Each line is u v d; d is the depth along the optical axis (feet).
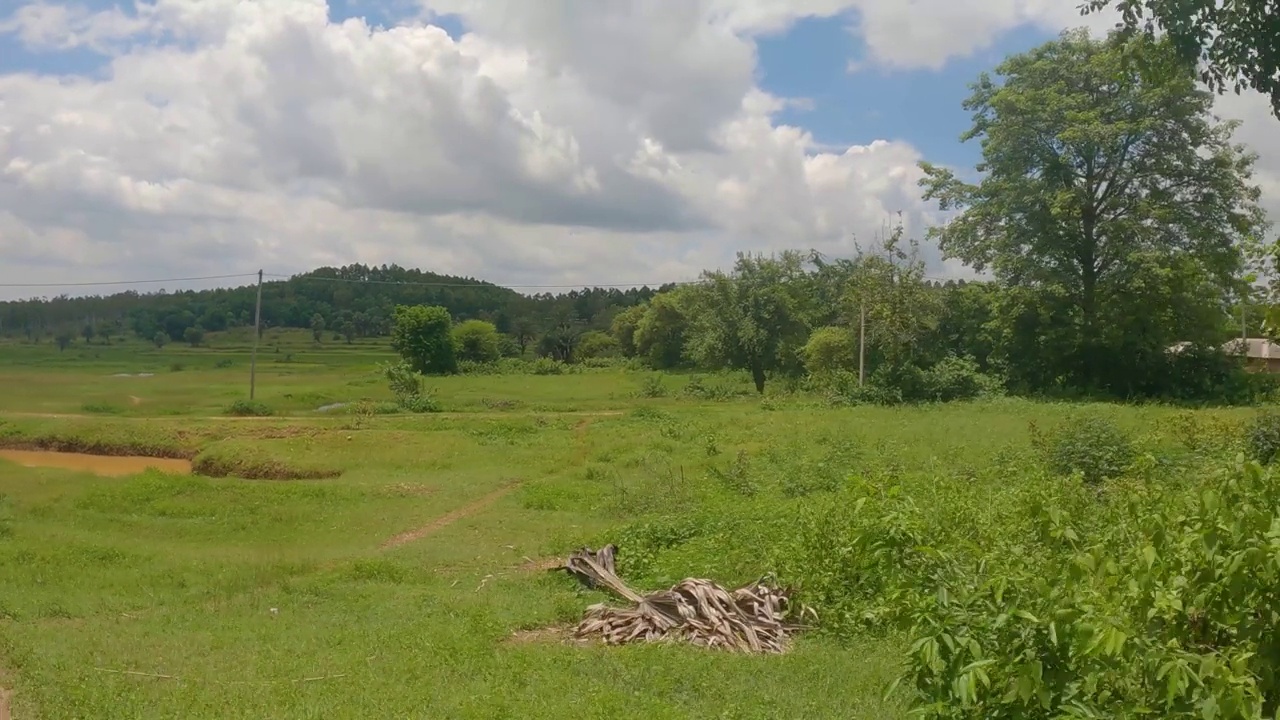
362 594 37.93
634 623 31.48
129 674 25.35
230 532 55.98
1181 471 49.44
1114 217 141.59
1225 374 140.46
